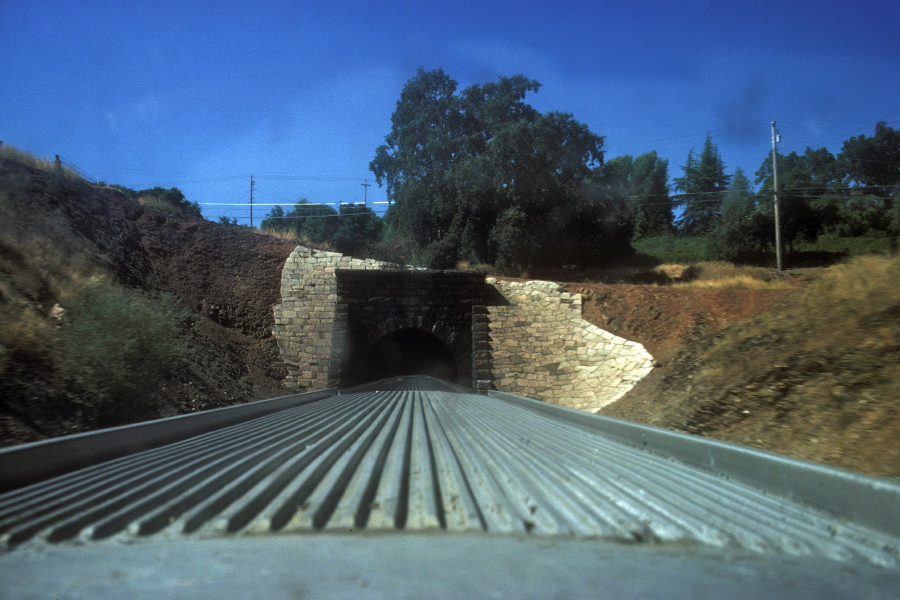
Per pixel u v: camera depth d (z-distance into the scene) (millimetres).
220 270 29234
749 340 14484
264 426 9258
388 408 13383
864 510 4484
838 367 10523
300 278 28969
